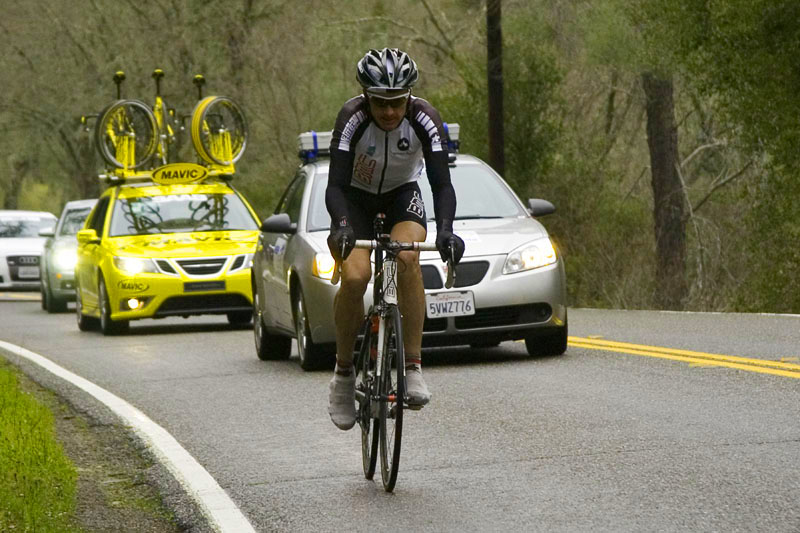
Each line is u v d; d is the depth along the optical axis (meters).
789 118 62.72
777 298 65.38
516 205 36.56
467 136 83.62
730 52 63.69
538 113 80.75
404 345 19.75
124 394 32.28
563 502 18.14
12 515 18.50
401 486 19.86
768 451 20.59
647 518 16.97
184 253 50.91
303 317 34.12
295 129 107.00
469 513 17.89
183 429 26.34
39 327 60.53
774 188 66.06
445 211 19.56
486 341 33.91
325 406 28.34
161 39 111.94
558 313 33.91
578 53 81.94
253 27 110.12
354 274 19.81
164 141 61.81
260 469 21.80
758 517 16.69
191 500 19.64
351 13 97.56
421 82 99.81
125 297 50.53
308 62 106.19
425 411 26.58
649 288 82.25
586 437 22.72
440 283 32.91
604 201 82.06
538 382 29.86
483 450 22.20
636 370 30.91
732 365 30.47
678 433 22.56
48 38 118.38
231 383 33.25
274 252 37.28
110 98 115.62
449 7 96.31
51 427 26.66
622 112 105.88
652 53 67.94
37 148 132.50
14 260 88.25
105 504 20.05
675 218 86.00
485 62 83.69
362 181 20.45
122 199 54.88
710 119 96.12
